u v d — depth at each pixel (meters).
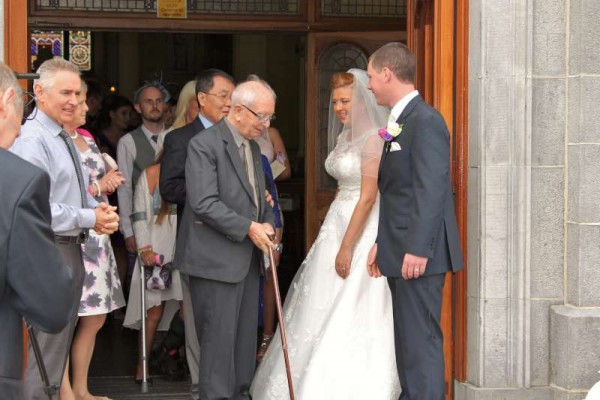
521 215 5.70
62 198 5.00
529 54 5.67
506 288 5.72
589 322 5.62
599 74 5.61
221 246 5.50
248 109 5.54
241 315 5.71
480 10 5.67
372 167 5.86
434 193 5.05
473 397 5.74
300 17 8.74
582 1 5.58
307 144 8.70
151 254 6.82
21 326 3.19
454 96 5.94
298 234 10.14
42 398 5.17
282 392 6.02
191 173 5.46
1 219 3.06
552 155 5.74
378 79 5.32
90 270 5.93
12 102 3.30
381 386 5.75
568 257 5.75
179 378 7.13
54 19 8.66
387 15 8.73
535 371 5.79
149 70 12.95
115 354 8.16
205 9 8.80
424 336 5.21
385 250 5.31
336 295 6.09
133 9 8.76
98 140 9.32
